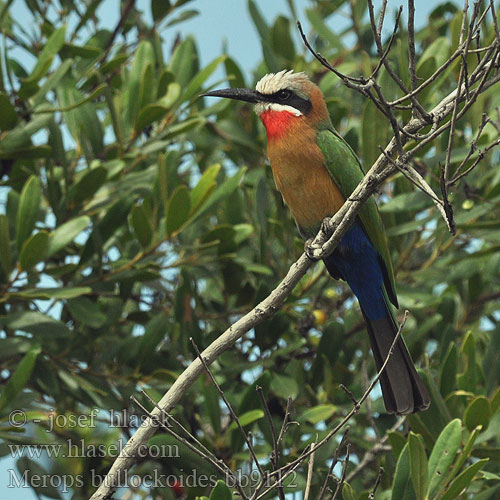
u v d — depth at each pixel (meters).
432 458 8.90
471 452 9.77
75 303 11.27
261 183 12.38
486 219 12.96
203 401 12.20
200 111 13.39
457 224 12.25
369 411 10.64
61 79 12.25
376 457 11.12
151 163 13.14
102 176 11.47
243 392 11.41
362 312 11.34
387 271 11.37
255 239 13.12
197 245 12.05
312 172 11.16
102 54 13.12
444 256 13.14
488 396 10.88
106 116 13.91
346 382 12.02
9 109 11.11
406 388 10.03
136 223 11.34
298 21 6.79
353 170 11.12
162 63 13.47
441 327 12.44
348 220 8.32
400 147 7.26
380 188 12.02
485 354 11.05
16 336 11.10
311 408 11.47
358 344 12.88
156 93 12.71
